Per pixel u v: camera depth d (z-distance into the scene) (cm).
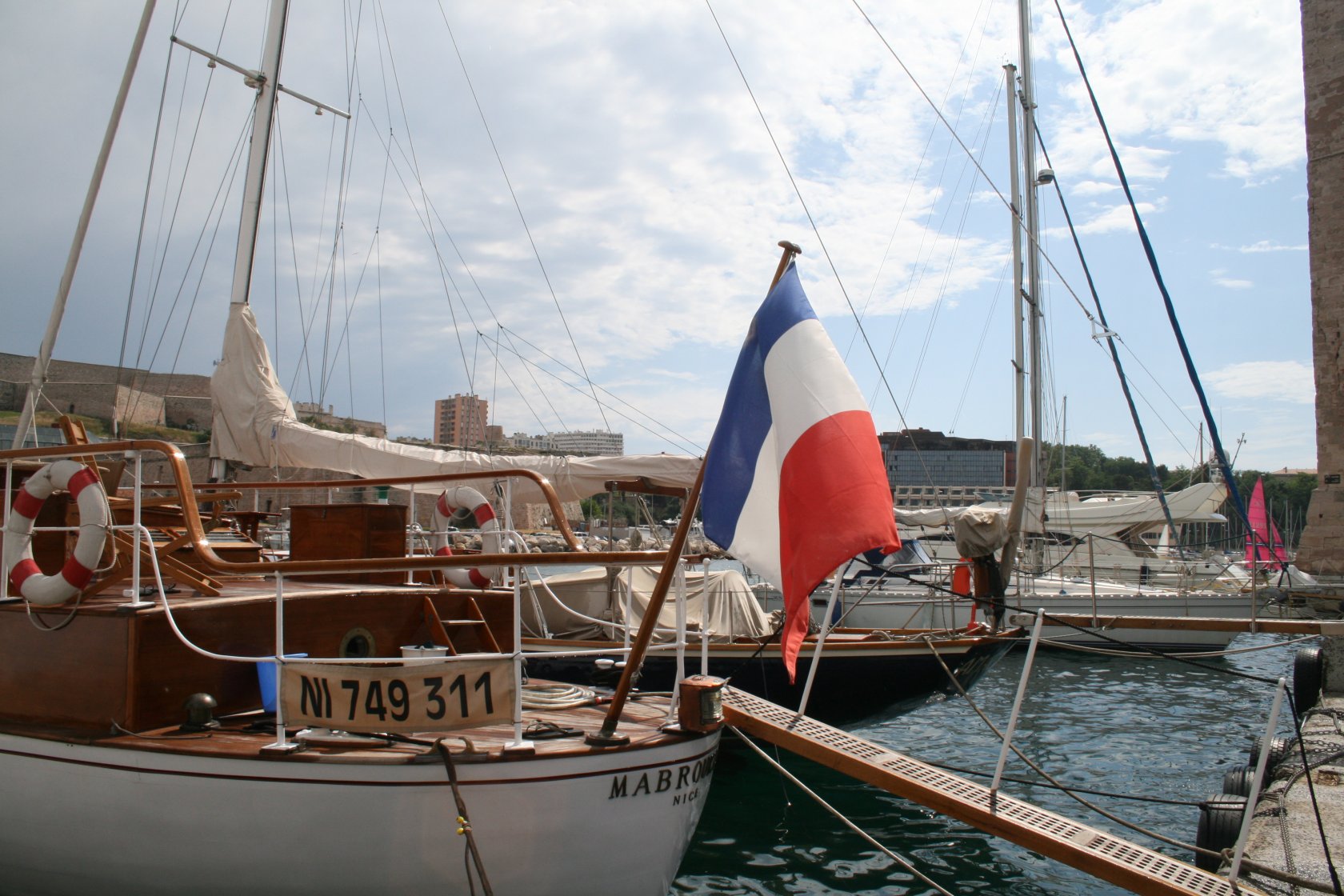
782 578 481
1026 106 2505
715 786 995
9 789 481
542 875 452
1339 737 895
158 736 471
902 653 1119
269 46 1301
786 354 506
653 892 491
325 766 437
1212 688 1656
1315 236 2644
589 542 1609
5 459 562
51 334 1195
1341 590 1906
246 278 1223
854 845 824
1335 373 2564
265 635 544
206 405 7462
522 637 1140
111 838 461
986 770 1074
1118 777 1052
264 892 445
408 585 745
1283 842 600
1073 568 2711
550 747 460
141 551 568
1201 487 3134
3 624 521
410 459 1103
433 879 441
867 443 479
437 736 481
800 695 1111
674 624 1150
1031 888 734
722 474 513
